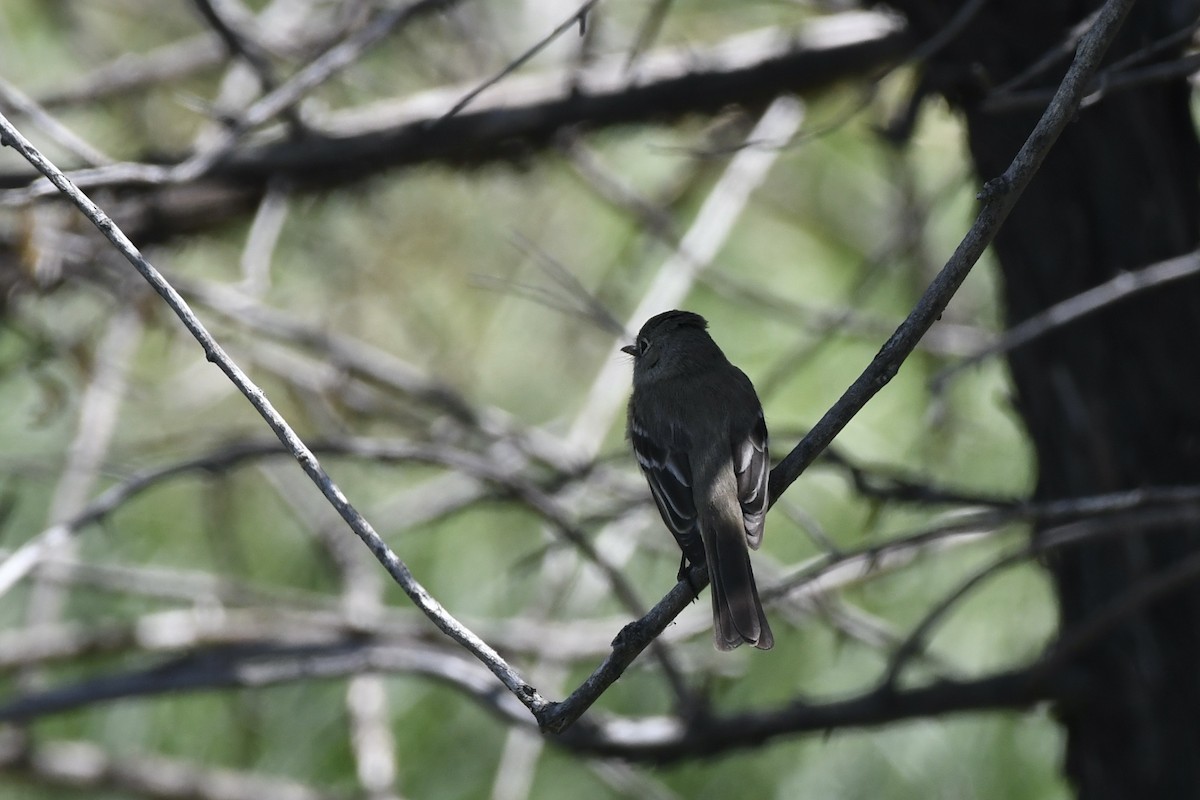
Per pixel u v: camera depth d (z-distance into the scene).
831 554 7.86
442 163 10.31
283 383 12.25
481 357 13.43
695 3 13.41
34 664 11.37
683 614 11.50
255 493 13.31
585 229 13.59
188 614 11.81
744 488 7.60
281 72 12.51
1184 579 7.22
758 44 10.13
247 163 9.69
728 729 8.25
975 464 11.57
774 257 12.94
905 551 9.76
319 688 12.91
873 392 5.92
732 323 12.44
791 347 12.17
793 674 11.52
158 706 13.00
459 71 13.15
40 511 12.49
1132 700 7.97
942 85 7.97
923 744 11.24
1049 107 5.46
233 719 13.02
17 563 8.33
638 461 8.10
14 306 10.76
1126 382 7.97
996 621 11.32
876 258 11.76
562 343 13.37
